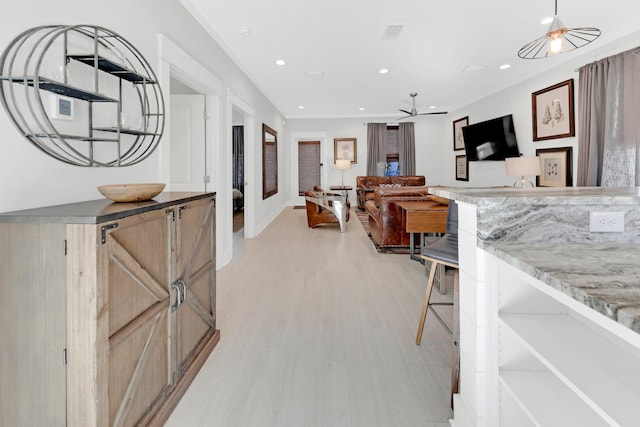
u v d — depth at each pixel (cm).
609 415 71
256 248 479
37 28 140
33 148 143
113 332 115
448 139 877
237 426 148
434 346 214
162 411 147
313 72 512
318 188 669
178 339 165
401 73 524
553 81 489
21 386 110
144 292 135
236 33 364
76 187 167
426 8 316
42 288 108
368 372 187
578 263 92
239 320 252
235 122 878
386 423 149
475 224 126
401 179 898
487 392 125
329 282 336
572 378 85
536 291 121
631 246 113
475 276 126
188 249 176
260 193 612
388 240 454
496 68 504
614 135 382
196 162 358
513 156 587
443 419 152
